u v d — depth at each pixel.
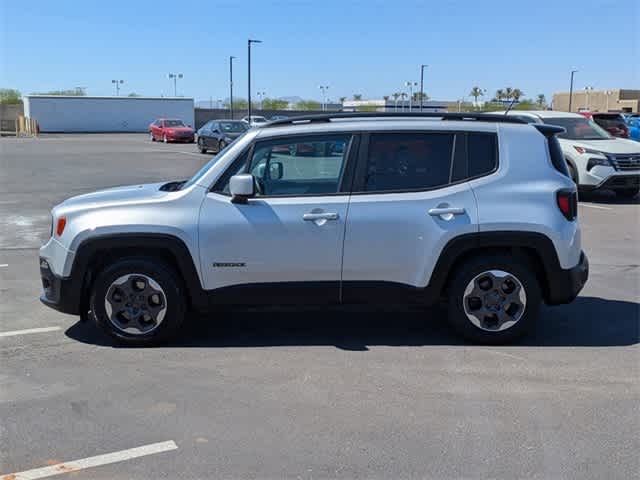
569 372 5.28
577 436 4.23
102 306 5.78
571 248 5.77
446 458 3.96
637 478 3.76
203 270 5.72
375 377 5.17
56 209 5.98
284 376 5.20
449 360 5.54
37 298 7.47
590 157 14.73
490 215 5.69
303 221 5.66
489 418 4.48
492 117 5.96
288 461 3.94
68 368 5.38
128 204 5.77
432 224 5.70
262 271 5.73
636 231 11.62
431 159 5.82
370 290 5.79
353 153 5.77
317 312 6.91
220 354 5.69
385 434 4.26
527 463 3.91
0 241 10.82
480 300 5.84
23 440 4.20
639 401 4.74
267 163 5.79
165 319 5.80
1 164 24.83
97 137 51.59
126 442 4.17
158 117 64.19
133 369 5.35
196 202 5.72
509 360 5.54
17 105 67.62
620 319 6.69
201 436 4.24
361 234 5.69
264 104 87.88
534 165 5.84
